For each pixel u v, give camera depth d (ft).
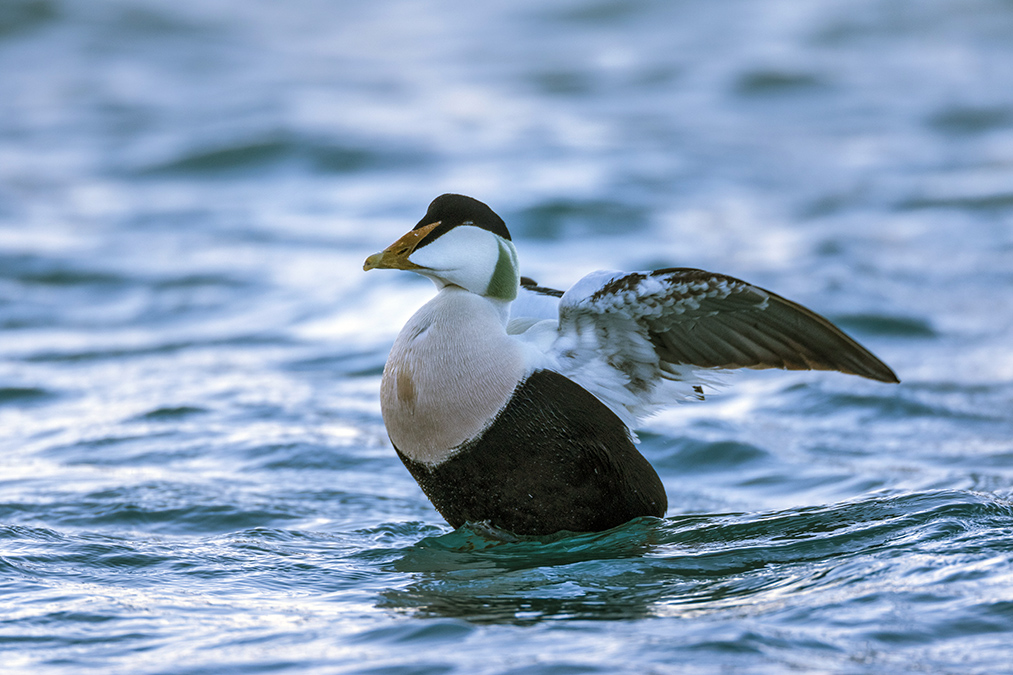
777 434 33.91
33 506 26.63
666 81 108.88
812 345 22.97
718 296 22.29
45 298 52.80
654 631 18.04
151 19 131.34
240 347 45.42
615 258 58.03
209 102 99.55
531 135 88.63
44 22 126.00
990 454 31.14
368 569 22.26
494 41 128.26
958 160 81.76
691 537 23.70
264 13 140.56
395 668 16.78
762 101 101.76
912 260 58.03
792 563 21.39
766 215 68.64
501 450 23.06
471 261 23.63
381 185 74.59
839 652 17.06
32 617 19.17
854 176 78.23
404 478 29.91
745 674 16.29
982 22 130.72
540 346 23.79
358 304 50.75
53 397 38.47
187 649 17.81
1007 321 47.32
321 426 34.42
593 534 23.88
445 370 23.04
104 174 79.05
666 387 24.49
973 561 20.45
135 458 31.35
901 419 35.12
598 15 137.08
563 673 16.44
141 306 51.75
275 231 64.75
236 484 28.86
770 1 140.36
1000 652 16.96
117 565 22.33
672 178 76.74
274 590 20.93
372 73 113.91
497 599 20.07
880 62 115.65
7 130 90.74
